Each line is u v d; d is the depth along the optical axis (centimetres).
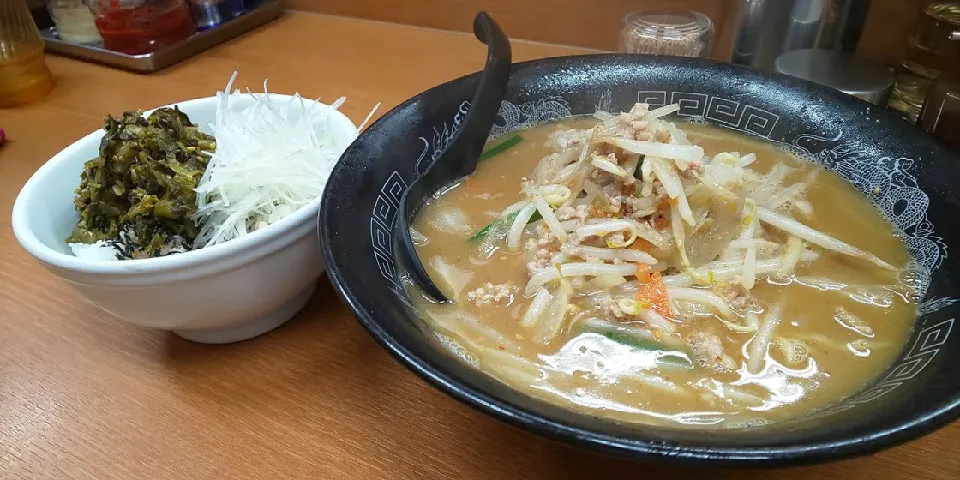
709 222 25
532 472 20
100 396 23
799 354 21
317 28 56
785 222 25
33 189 24
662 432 14
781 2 38
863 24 39
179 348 25
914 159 25
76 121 42
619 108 33
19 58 43
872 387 18
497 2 50
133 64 49
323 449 21
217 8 54
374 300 18
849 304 23
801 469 19
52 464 20
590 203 26
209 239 25
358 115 41
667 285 24
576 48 49
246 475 20
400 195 26
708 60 32
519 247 26
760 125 30
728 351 21
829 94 28
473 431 21
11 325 26
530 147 32
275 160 26
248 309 23
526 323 22
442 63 48
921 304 22
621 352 21
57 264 20
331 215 21
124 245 24
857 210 26
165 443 21
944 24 34
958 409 15
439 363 16
